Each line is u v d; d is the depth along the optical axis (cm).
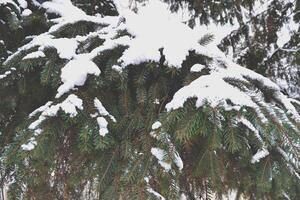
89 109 197
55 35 230
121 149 201
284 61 495
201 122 181
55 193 224
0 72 225
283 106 211
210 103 179
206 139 198
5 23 262
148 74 215
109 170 201
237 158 213
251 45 521
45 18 259
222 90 183
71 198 232
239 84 198
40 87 229
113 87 219
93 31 245
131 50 203
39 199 222
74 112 189
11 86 228
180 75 213
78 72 198
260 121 179
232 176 221
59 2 275
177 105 185
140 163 191
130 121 206
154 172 191
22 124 203
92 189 210
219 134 176
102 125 192
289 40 521
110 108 211
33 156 184
